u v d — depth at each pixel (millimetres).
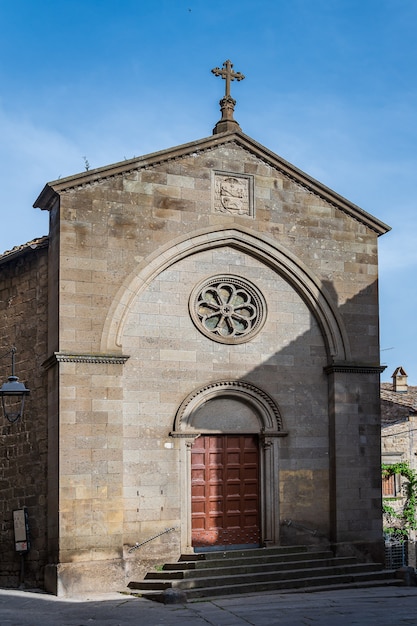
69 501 17953
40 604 16344
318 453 20859
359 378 21328
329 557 20172
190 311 20031
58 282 18844
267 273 21172
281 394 20734
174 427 19469
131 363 19281
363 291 21922
